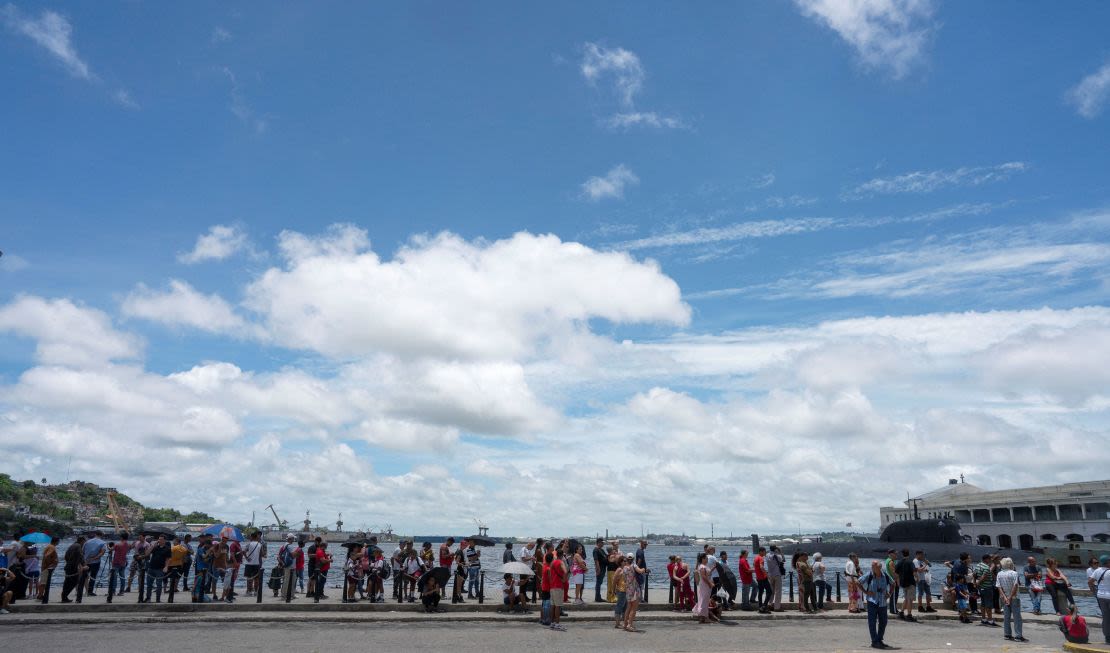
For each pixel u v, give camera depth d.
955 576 25.77
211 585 22.55
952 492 169.12
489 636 18.25
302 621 19.89
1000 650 17.81
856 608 24.22
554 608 20.38
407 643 16.88
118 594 23.31
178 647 15.67
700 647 17.25
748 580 24.52
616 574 20.61
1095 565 19.14
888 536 98.25
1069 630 18.02
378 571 23.22
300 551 24.75
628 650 16.55
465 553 24.92
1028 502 129.88
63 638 16.62
